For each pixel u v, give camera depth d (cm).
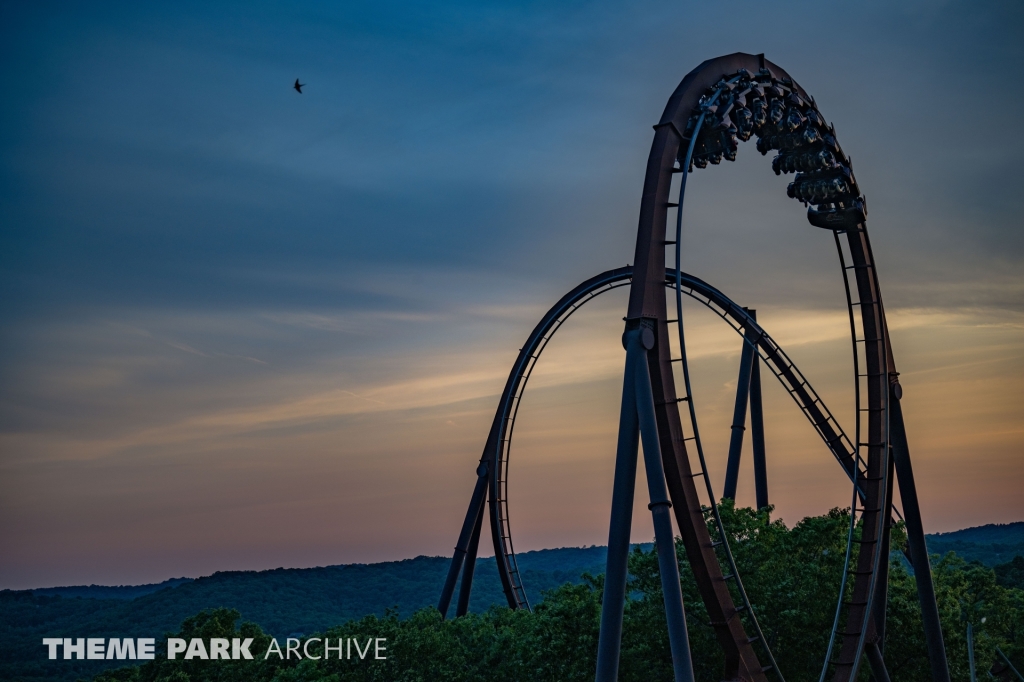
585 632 5934
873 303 5694
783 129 5306
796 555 6331
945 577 7488
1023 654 8694
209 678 9038
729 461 7812
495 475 7888
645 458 4138
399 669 6988
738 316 7275
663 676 5831
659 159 4469
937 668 5778
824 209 5547
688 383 4250
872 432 5609
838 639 5994
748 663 4194
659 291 4350
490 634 7256
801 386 7144
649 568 6169
